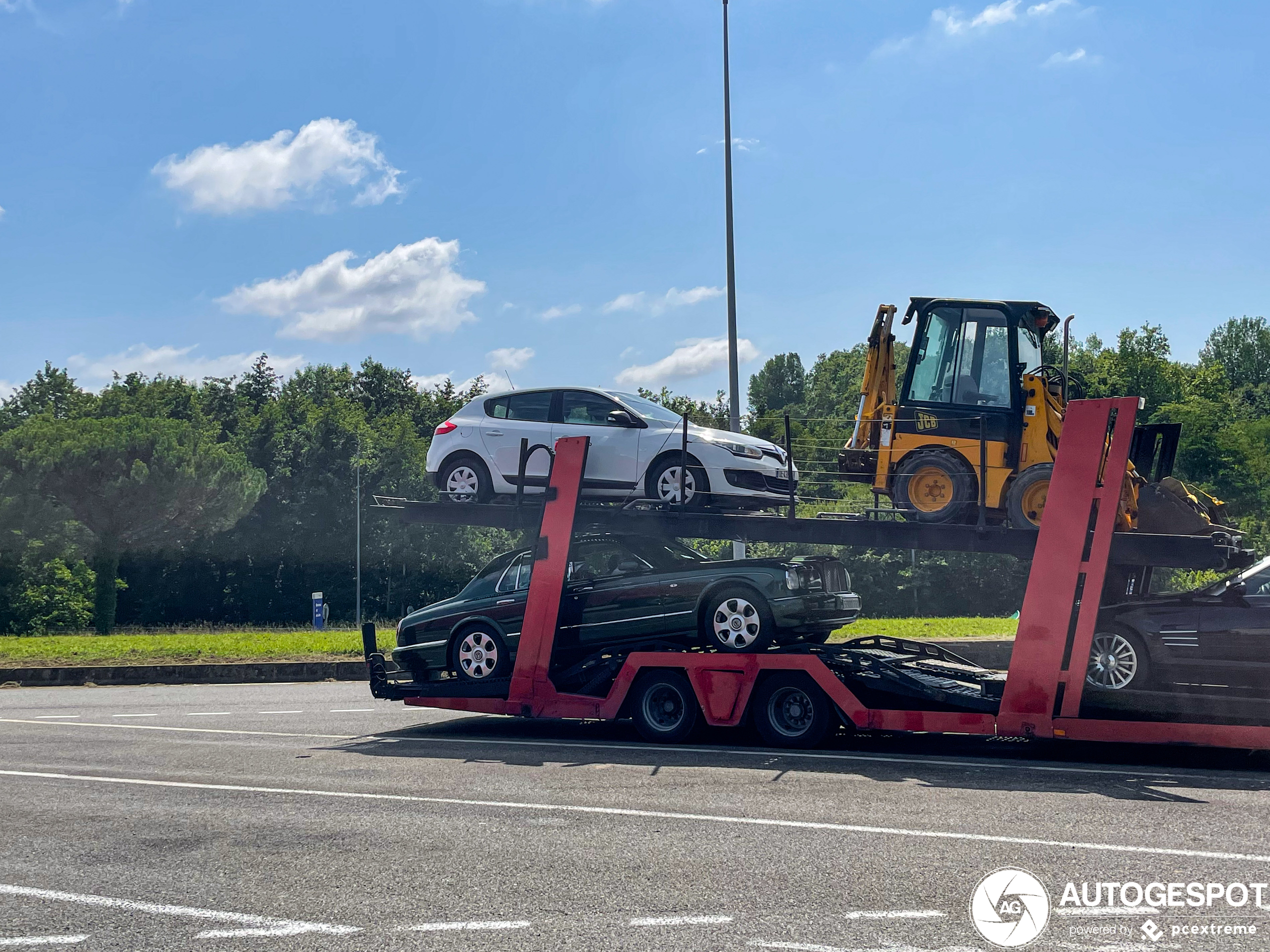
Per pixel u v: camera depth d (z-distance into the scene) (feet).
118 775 29.73
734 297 65.10
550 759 31.63
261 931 16.57
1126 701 29.43
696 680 33.81
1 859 20.97
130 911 17.63
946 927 16.31
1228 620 30.66
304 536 218.18
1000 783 27.40
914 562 173.68
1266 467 186.70
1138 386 247.50
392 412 370.12
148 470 172.86
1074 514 29.63
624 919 16.81
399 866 20.02
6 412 299.79
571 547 36.70
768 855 20.35
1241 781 27.55
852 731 37.55
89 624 177.78
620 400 38.96
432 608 38.99
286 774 29.68
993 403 34.12
